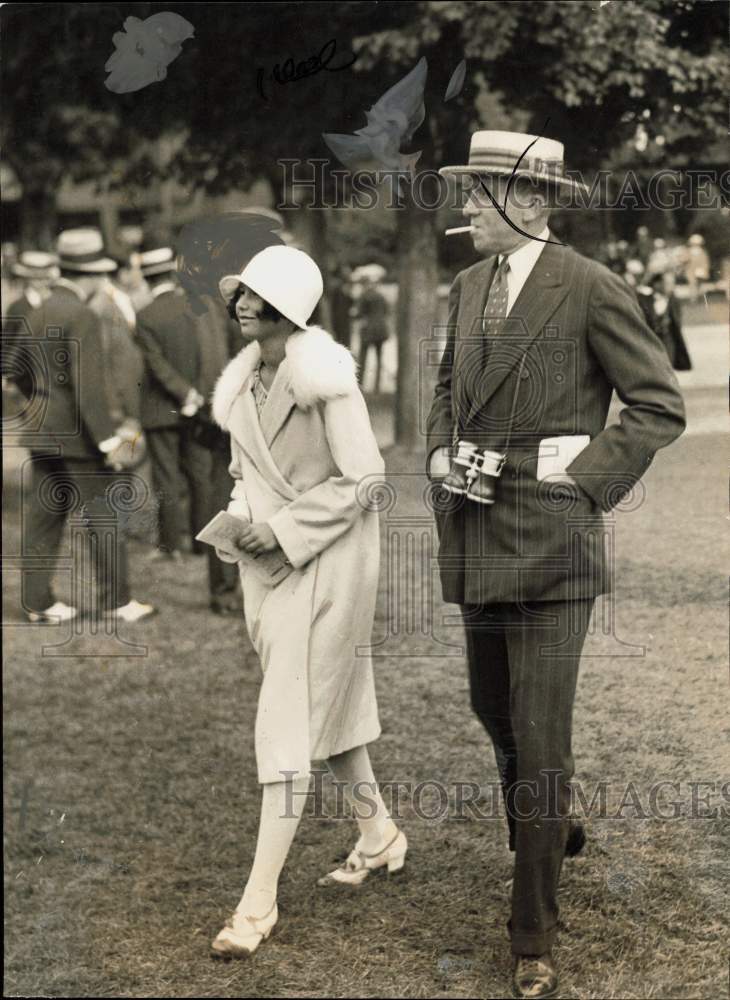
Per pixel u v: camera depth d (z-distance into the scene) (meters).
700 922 2.87
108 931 2.99
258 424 2.82
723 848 3.04
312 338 2.76
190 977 2.81
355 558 2.82
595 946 2.82
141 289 3.68
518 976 2.67
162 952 2.91
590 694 3.27
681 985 2.70
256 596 2.87
